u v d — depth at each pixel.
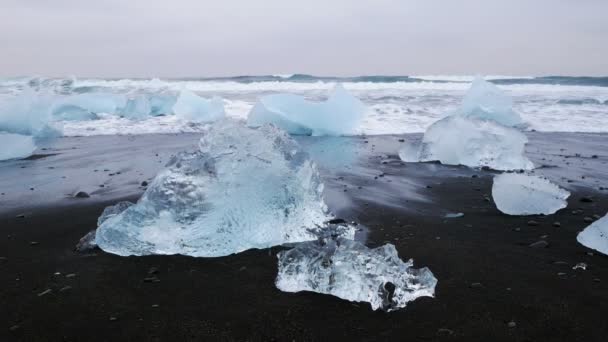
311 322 1.97
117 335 1.86
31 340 1.83
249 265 2.58
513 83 22.16
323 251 2.47
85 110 9.80
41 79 17.39
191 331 1.90
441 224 3.29
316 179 3.30
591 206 3.73
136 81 20.05
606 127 8.41
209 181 2.86
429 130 5.79
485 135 5.47
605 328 1.89
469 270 2.48
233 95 14.89
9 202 3.79
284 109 7.89
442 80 23.94
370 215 3.50
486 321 1.96
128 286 2.31
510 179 3.71
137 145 6.76
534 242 2.92
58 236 3.02
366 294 2.16
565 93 15.48
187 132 8.16
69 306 2.10
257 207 2.88
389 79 23.88
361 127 8.57
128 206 3.21
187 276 2.43
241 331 1.90
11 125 7.36
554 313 2.01
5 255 2.70
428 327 1.92
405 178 4.77
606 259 2.62
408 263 2.32
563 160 5.71
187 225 2.78
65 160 5.64
